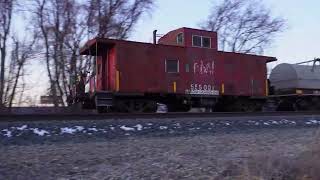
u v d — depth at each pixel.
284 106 30.23
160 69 23.31
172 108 25.00
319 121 20.22
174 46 23.91
